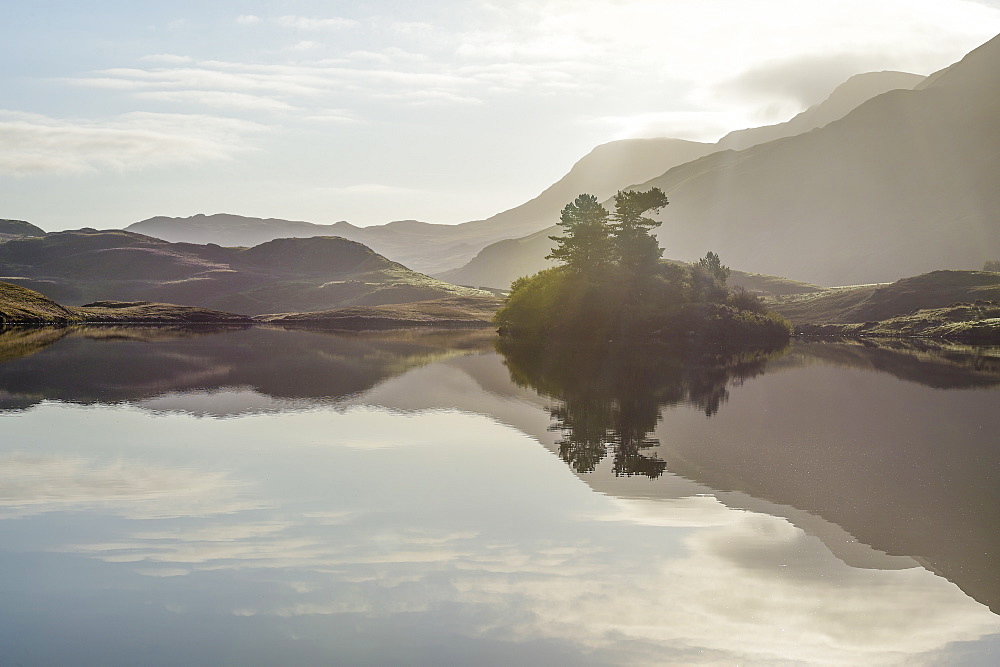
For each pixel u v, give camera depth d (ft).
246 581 57.93
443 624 51.19
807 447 110.01
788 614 53.06
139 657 47.06
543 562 62.08
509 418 135.23
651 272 437.99
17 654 47.29
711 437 117.91
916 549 65.87
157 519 72.69
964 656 47.65
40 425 122.72
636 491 84.12
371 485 85.97
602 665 46.32
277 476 89.86
